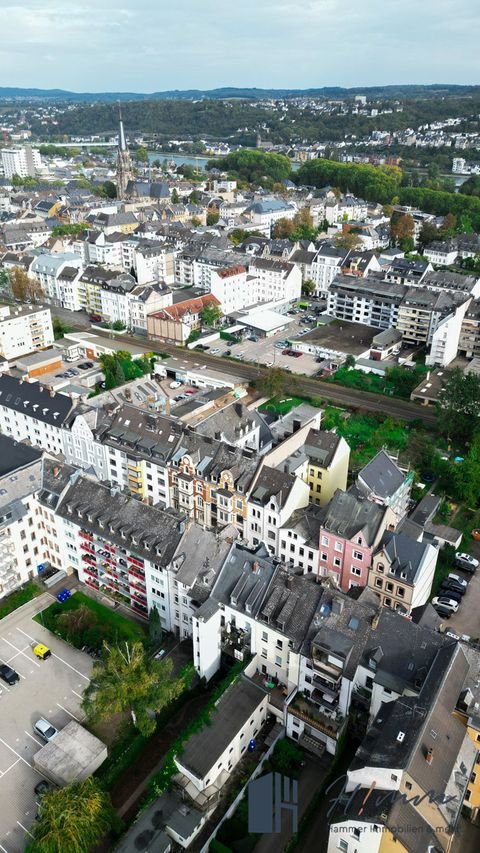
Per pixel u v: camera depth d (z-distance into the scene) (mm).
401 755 85875
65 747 111312
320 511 151125
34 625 139875
